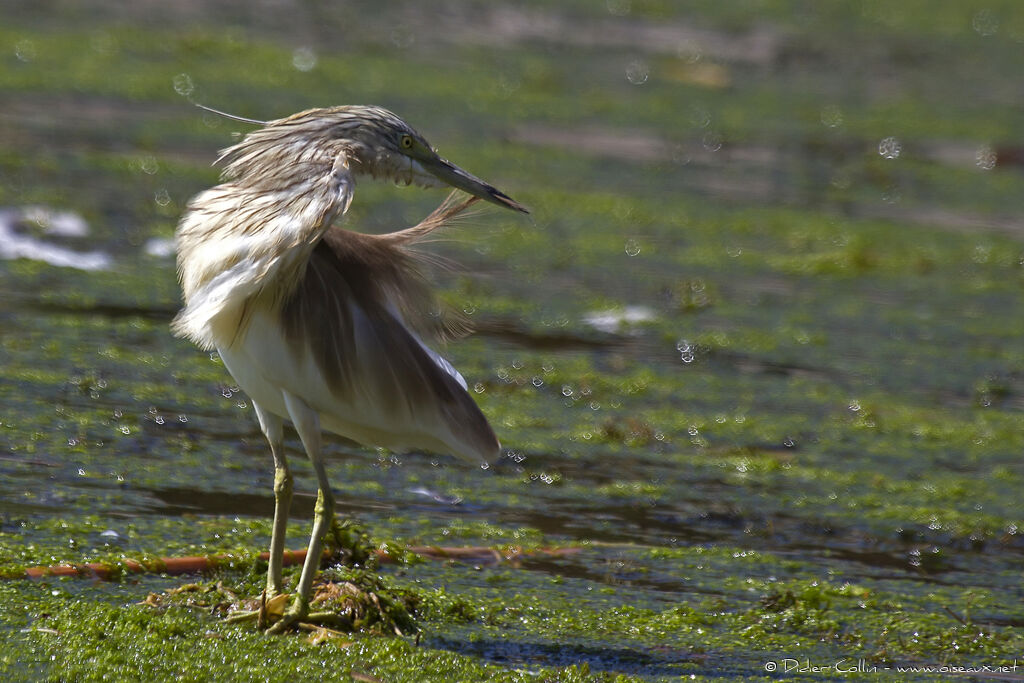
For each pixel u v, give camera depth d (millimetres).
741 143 24859
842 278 18141
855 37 34312
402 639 7461
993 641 8422
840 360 14898
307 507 9633
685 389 13508
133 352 12680
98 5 28500
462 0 32625
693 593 8891
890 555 9930
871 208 21844
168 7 29016
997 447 12594
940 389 14227
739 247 19016
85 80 22859
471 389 12805
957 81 31328
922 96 29734
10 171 17719
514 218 18938
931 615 8797
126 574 8102
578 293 16312
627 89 27469
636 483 10914
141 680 6742
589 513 10188
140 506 9234
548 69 27969
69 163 18516
